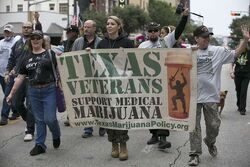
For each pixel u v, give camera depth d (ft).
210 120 22.07
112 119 22.17
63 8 218.59
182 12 23.32
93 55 22.07
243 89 38.60
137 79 21.76
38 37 23.36
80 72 22.40
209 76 21.72
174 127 21.63
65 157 23.73
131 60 21.71
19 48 30.48
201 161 22.94
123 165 22.30
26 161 23.02
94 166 22.15
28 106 26.86
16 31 200.54
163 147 25.03
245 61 38.32
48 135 28.89
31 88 23.73
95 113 22.56
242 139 28.45
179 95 21.36
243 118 36.81
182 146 26.22
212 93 21.80
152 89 21.67
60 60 22.53
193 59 21.03
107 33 23.35
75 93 22.61
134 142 27.12
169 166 22.15
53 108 23.66
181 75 21.22
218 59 21.70
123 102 21.93
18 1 231.30
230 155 24.29
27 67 23.54
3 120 32.22
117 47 22.70
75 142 27.04
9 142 27.07
